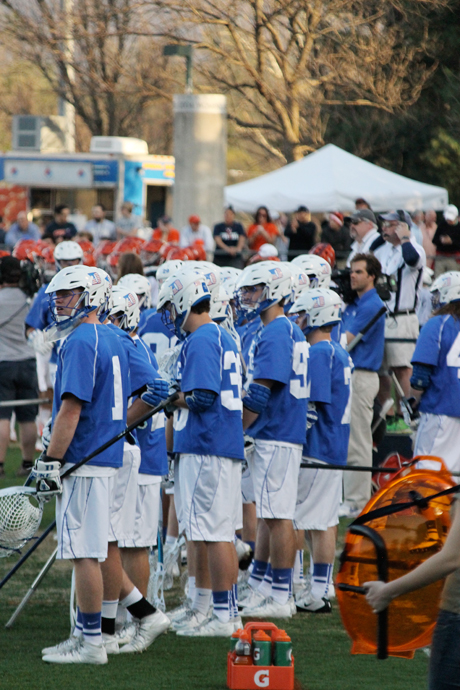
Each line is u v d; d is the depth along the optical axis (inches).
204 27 3125.0
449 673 374.9
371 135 2979.8
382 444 1011.3
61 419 561.3
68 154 2984.7
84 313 580.7
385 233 1045.2
